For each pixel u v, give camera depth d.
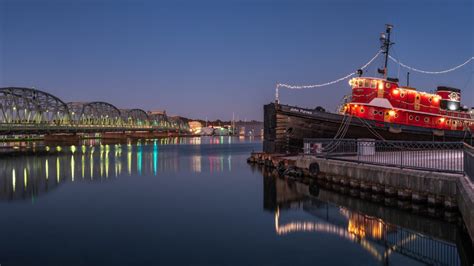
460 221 17.09
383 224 17.25
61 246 14.09
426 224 17.20
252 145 129.62
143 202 22.53
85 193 26.02
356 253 13.33
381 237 15.23
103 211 20.02
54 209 20.59
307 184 29.14
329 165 27.86
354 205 21.31
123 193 25.92
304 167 31.92
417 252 13.47
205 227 16.72
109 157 64.06
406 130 38.22
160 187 28.73
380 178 22.22
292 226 16.89
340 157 29.91
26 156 66.12
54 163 51.44
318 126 37.62
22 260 12.66
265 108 44.62
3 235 15.55
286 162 35.44
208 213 19.45
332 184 27.33
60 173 39.00
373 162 24.11
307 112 37.53
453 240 14.84
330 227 16.72
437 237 15.28
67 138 121.81
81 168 44.34
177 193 25.81
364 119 37.19
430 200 18.78
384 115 37.75
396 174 21.00
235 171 39.84
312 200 22.89
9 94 107.94
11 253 13.32
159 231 16.08
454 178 17.59
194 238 15.08
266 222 17.59
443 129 40.50
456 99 43.75
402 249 13.77
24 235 15.55
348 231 16.09
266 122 44.38
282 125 38.88
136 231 16.09
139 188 28.30
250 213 19.44
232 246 14.05
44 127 104.62
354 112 37.84
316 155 32.06
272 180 31.83
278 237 15.21
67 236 15.38
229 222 17.59
